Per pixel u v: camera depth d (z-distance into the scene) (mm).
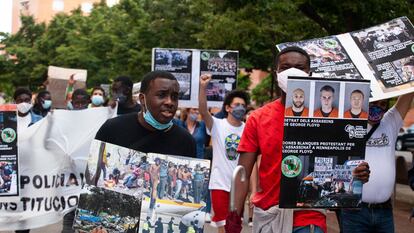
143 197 4129
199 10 19016
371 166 5461
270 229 4473
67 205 6863
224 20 16172
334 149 4133
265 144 4426
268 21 16266
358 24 13562
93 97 9438
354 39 5148
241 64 24219
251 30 16141
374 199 5473
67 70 17500
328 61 5035
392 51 5109
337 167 4145
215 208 7953
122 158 4145
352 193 4164
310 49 5066
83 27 43969
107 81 40656
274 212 4426
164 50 9992
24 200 6680
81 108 8969
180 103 10016
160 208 4133
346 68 5031
